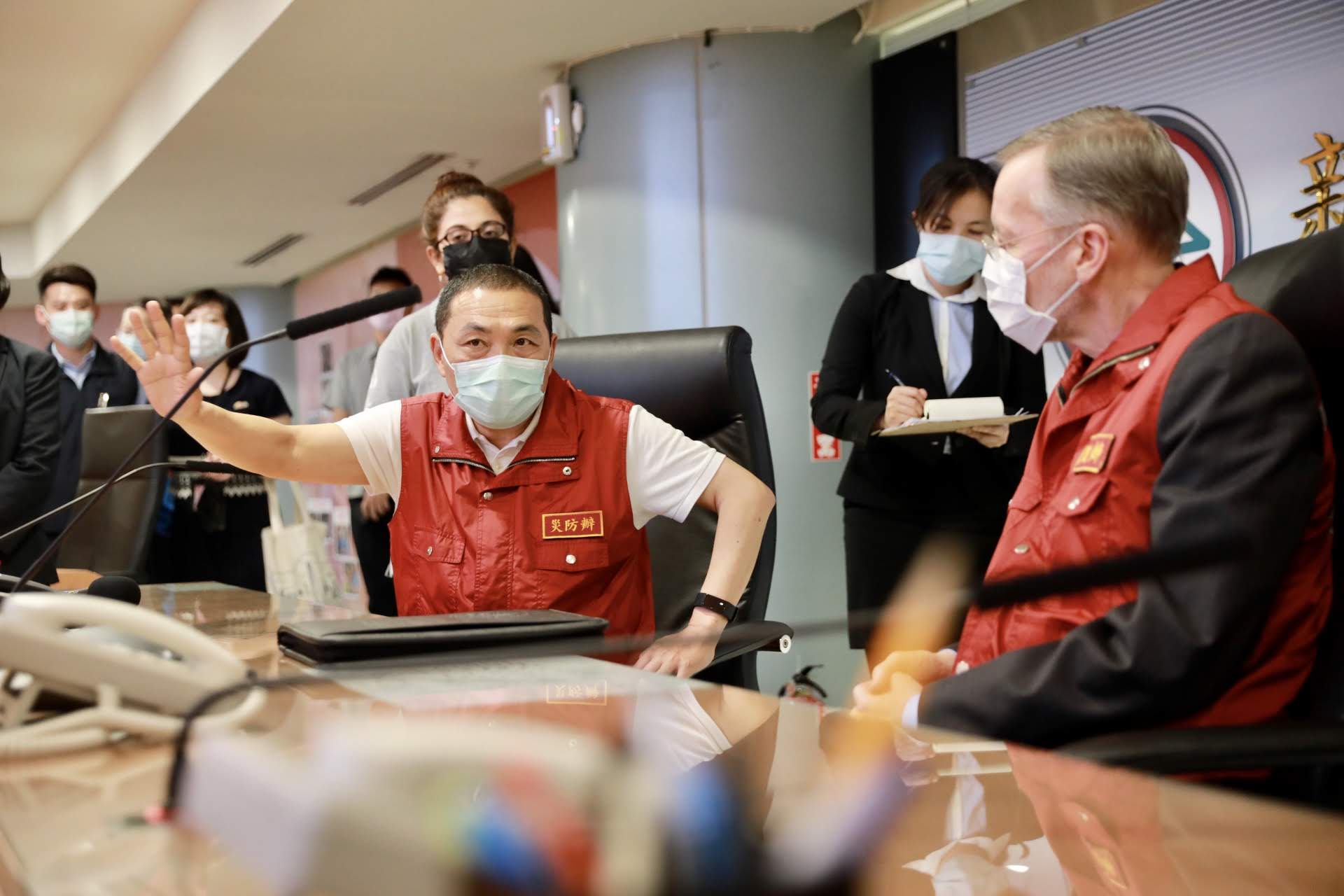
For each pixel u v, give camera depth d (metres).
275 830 0.40
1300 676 1.04
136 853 0.43
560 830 0.34
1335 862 0.40
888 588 2.63
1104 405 1.24
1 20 5.00
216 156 5.79
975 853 0.42
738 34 4.13
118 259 8.61
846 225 4.21
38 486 2.96
